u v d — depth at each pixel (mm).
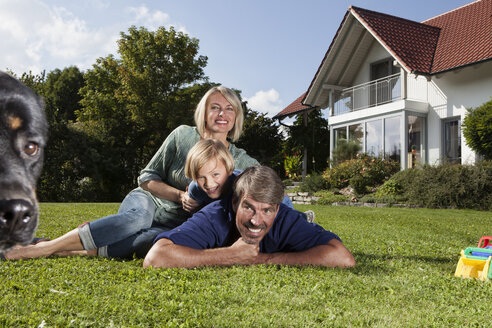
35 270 3008
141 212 3758
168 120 26000
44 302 2260
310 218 4098
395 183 14102
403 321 2184
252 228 3254
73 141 23156
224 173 3523
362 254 4141
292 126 22328
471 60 14445
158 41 27406
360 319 2162
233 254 3316
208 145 3498
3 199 1707
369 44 18656
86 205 10953
